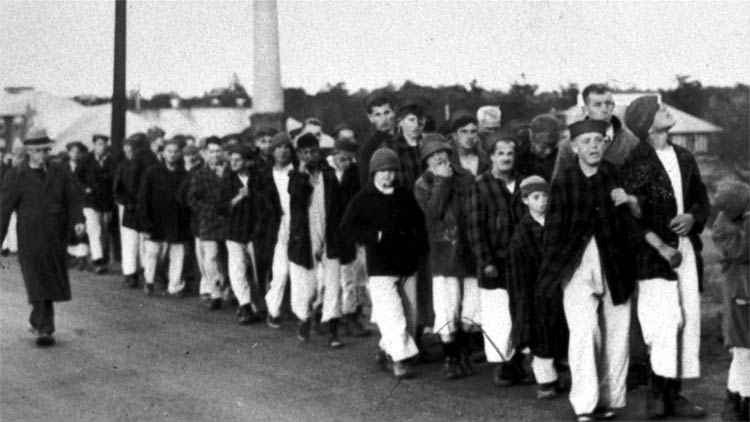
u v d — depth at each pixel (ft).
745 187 24.76
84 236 59.67
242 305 41.19
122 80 68.59
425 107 34.45
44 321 38.04
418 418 26.78
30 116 91.09
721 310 34.04
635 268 25.63
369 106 34.91
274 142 39.37
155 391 30.78
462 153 32.78
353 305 37.70
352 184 37.09
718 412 25.73
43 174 38.55
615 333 25.86
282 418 27.43
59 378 32.76
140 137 52.85
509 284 28.09
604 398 25.91
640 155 25.68
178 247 49.21
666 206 25.49
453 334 30.66
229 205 41.65
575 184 25.61
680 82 51.62
